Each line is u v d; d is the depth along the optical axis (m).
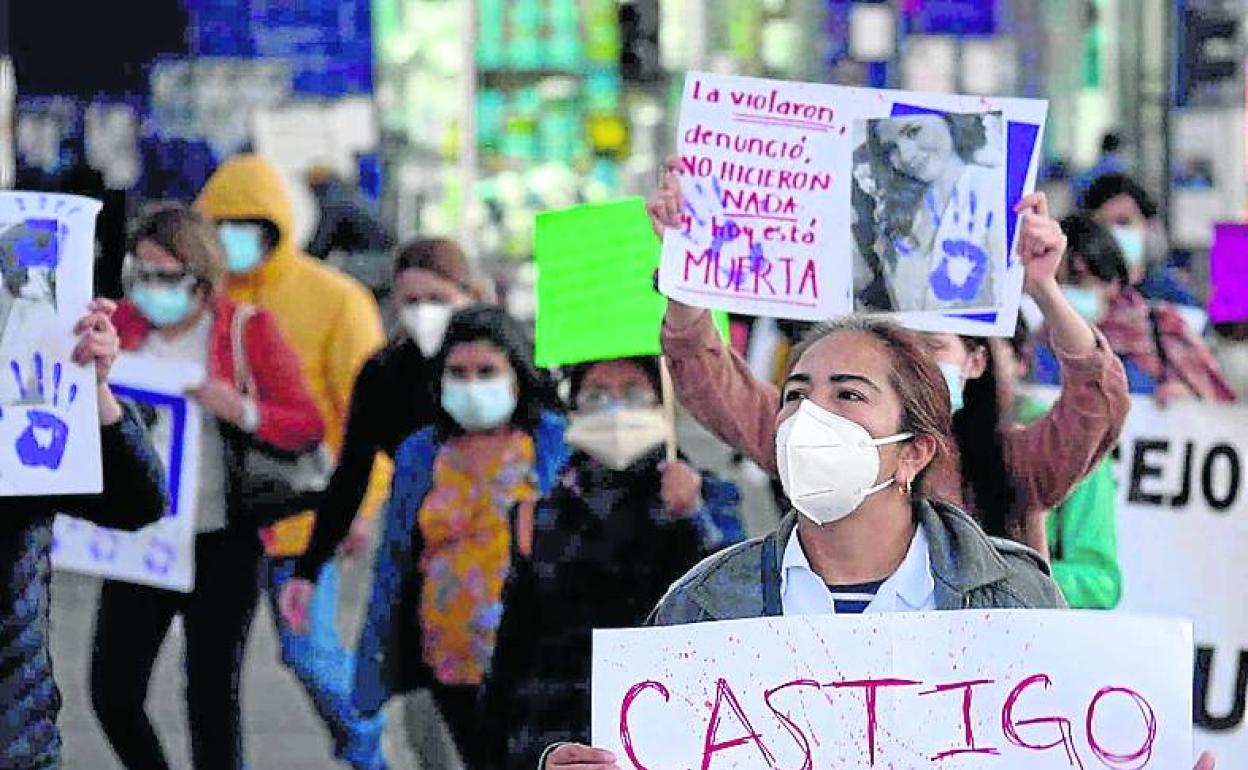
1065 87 23.41
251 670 18.78
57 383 8.94
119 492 9.34
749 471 19.48
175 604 14.42
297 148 22.66
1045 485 9.41
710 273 9.27
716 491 10.36
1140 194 14.97
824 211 9.22
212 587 14.45
